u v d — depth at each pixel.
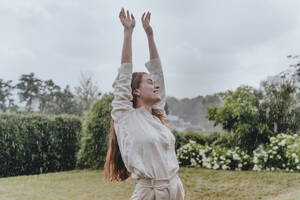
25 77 10.41
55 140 6.68
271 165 5.74
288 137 5.54
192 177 5.24
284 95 6.29
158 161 1.38
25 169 6.14
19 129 6.05
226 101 6.78
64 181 5.09
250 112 6.21
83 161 6.77
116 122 1.47
